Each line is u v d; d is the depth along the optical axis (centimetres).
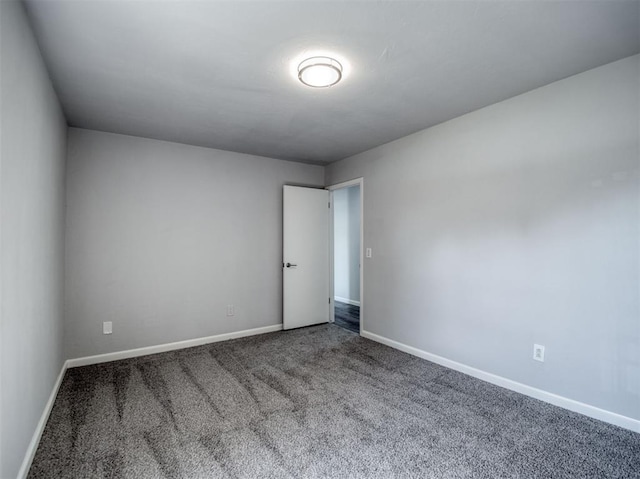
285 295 439
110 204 329
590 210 219
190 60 200
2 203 132
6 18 133
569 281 228
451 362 305
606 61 207
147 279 347
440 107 275
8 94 137
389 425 213
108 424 213
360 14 160
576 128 224
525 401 242
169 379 283
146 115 286
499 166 267
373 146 386
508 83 235
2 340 132
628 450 186
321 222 473
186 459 179
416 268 339
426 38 180
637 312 201
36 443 186
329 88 238
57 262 262
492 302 273
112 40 180
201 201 382
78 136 314
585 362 221
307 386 270
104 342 325
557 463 176
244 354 346
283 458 181
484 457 182
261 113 284
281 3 151
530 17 164
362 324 411
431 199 322
